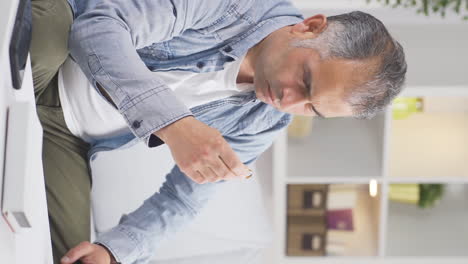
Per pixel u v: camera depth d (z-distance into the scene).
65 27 1.15
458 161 2.55
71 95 1.35
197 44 1.30
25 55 0.78
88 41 1.09
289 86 1.18
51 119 1.37
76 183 1.41
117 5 1.14
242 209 2.21
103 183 2.08
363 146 2.62
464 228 2.78
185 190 1.52
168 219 1.50
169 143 1.01
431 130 2.68
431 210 2.86
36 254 0.80
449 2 2.17
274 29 1.27
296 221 2.64
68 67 1.33
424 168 2.54
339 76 1.15
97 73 1.06
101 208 2.07
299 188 2.60
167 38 1.23
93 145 1.45
